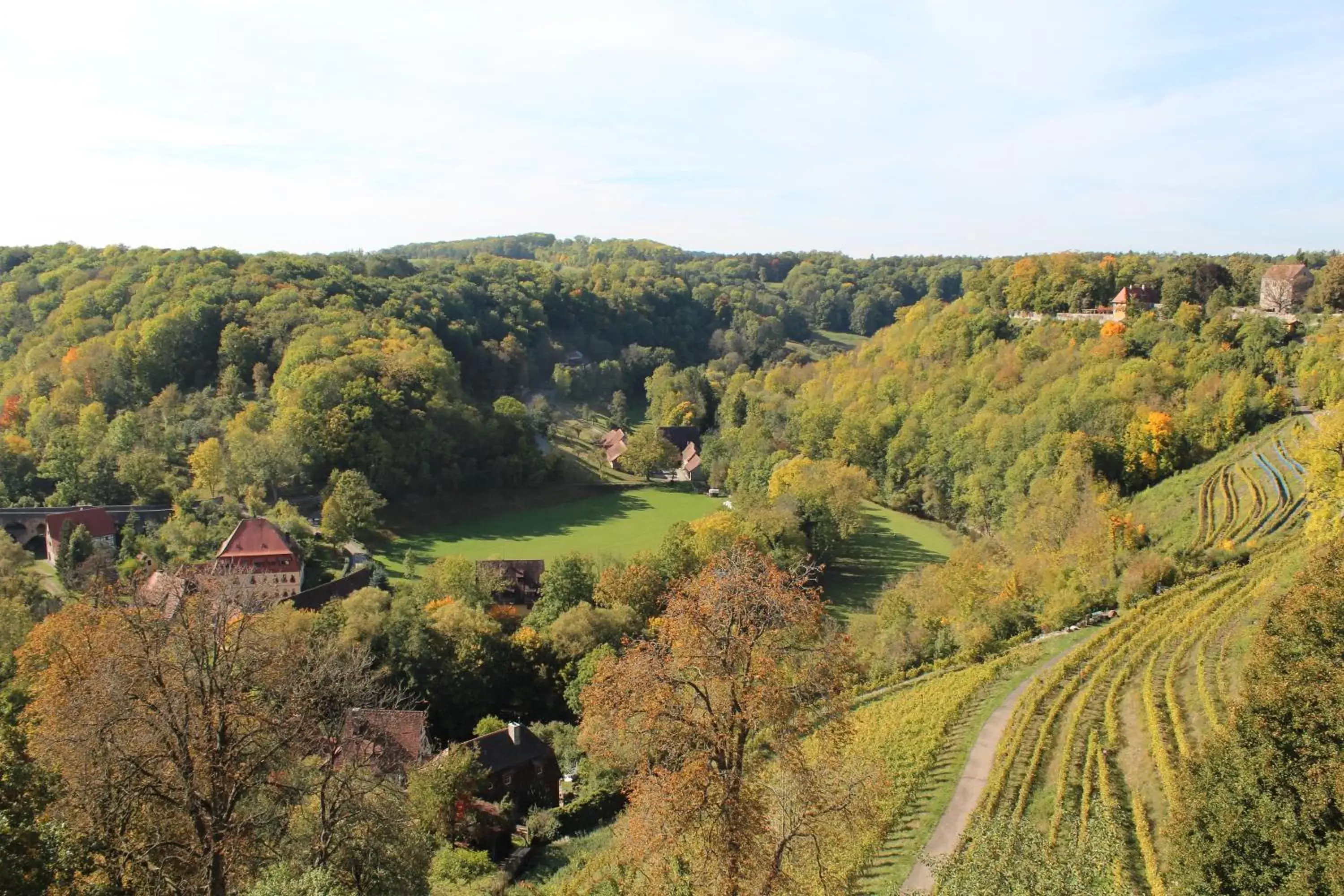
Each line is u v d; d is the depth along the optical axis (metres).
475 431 147.12
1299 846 30.19
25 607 74.94
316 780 36.19
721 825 26.52
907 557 119.94
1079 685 55.69
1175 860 33.91
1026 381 132.00
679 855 28.66
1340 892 27.62
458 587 92.19
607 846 48.66
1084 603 73.38
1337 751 32.09
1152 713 45.06
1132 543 82.00
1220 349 117.62
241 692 31.61
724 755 27.58
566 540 127.50
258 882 29.66
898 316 196.12
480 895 43.12
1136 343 128.00
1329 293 122.12
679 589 29.94
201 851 29.34
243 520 97.94
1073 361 129.00
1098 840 28.23
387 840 35.22
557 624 80.75
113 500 117.19
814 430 154.12
